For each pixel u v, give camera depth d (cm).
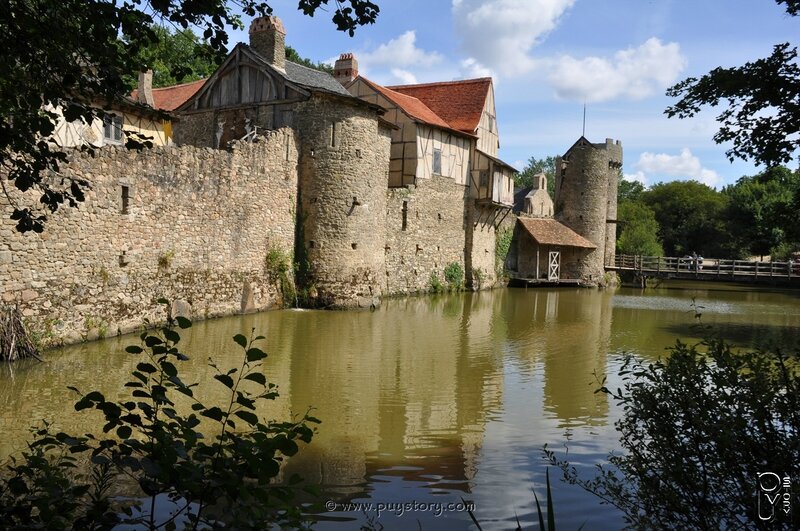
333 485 600
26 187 426
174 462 324
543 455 694
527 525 526
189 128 2095
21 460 602
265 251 1761
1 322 973
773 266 3256
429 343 1367
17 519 356
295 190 1886
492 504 567
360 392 937
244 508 333
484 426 797
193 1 428
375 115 1967
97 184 1193
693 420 414
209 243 1534
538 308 2228
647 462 453
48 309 1085
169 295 1407
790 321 2011
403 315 1834
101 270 1208
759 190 4825
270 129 1889
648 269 3547
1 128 410
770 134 605
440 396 931
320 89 1838
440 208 2619
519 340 1466
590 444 736
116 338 1223
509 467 657
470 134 2739
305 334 1409
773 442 400
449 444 727
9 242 1001
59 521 332
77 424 718
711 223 5428
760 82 572
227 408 812
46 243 1075
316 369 1070
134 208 1293
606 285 3575
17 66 426
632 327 1772
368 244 1952
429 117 2644
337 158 1873
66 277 1123
